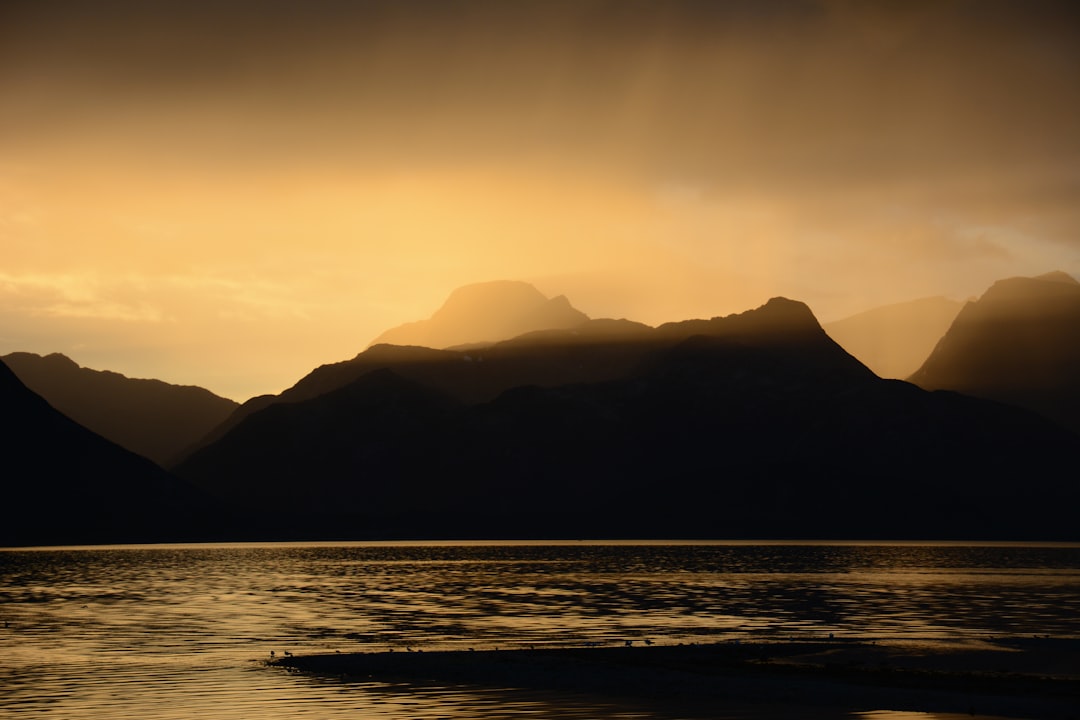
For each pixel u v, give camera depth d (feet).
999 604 357.61
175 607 349.82
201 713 163.73
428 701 173.17
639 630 279.69
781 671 199.52
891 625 289.12
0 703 171.73
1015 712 162.30
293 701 173.68
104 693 180.96
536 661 213.66
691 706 168.35
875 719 158.20
